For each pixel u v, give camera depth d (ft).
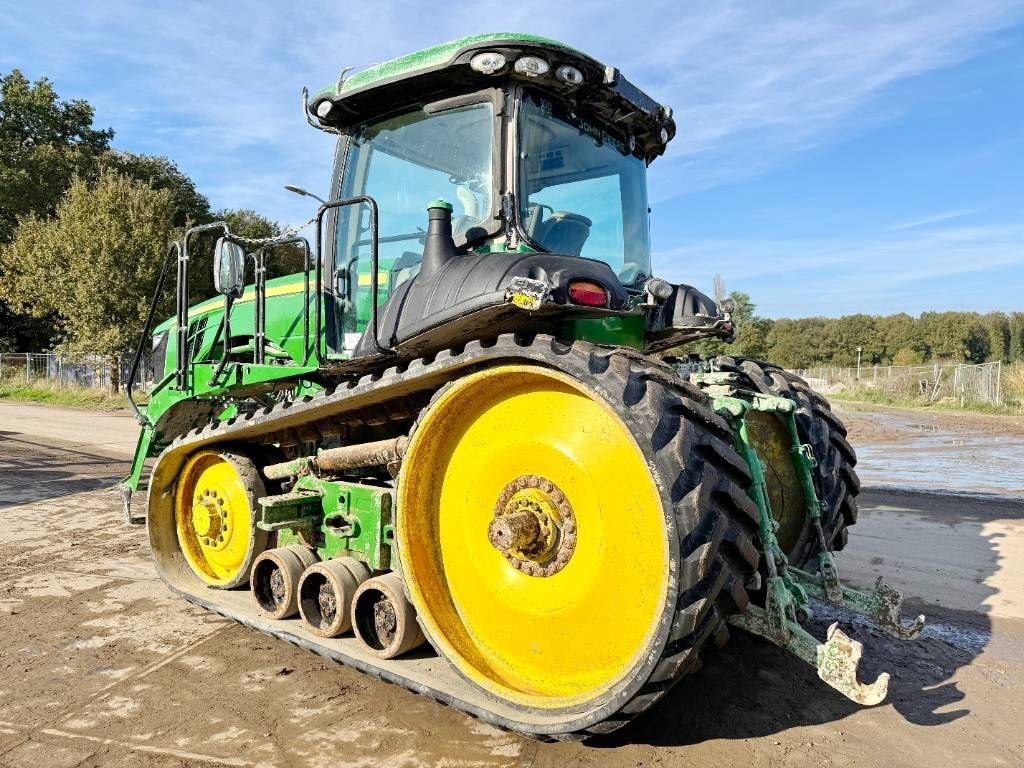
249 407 16.55
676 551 8.18
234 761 9.65
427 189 12.57
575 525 9.82
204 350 17.10
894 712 10.93
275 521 13.48
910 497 27.02
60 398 81.25
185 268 16.16
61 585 17.34
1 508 25.94
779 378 14.58
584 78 11.85
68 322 90.07
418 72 11.78
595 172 13.37
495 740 10.16
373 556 12.46
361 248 13.71
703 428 9.14
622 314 10.44
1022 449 42.50
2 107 124.67
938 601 15.79
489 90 11.74
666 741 10.07
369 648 12.10
